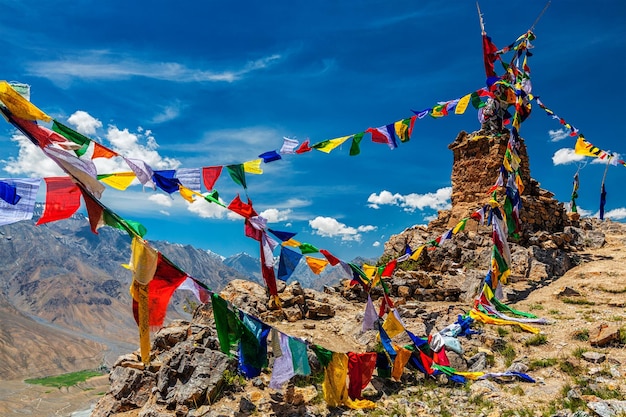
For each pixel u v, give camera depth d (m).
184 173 8.80
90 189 6.90
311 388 12.39
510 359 13.37
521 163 27.92
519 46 23.67
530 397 11.05
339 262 11.81
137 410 12.31
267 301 18.05
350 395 11.45
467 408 11.05
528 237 24.83
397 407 11.36
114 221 7.20
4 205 6.20
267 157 10.41
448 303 19.19
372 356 11.64
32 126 6.59
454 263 22.86
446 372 12.66
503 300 19.30
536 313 16.89
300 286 19.08
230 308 9.00
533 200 26.81
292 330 16.08
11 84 6.41
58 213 6.62
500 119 27.78
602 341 13.08
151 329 7.67
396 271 21.75
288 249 10.23
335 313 18.52
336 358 11.14
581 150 24.75
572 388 11.03
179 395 11.77
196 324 14.56
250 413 11.18
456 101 17.42
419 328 15.55
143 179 7.84
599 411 9.56
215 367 12.40
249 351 9.59
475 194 27.20
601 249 26.34
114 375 13.17
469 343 14.64
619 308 16.67
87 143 7.14
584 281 20.25
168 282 7.89
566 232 27.88
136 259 7.28
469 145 28.08
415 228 29.17
